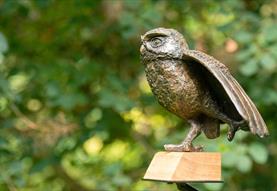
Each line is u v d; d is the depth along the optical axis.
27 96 9.30
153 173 4.46
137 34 8.41
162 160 4.47
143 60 4.56
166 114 9.91
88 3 9.10
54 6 9.43
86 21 9.27
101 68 9.00
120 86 8.63
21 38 9.54
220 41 9.38
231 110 4.39
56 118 9.05
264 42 7.94
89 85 9.30
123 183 8.12
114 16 9.27
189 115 4.54
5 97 7.82
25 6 8.88
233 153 7.52
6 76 8.93
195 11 9.27
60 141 8.84
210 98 4.48
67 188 10.34
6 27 9.41
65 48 9.78
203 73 4.43
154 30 4.49
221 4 8.53
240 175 9.73
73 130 8.89
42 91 9.23
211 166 4.42
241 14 8.41
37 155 9.00
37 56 9.67
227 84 4.13
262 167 9.80
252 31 8.23
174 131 9.65
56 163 8.84
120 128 9.27
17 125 8.76
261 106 9.09
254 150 7.61
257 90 8.57
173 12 9.35
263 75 8.77
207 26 9.34
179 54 4.44
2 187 8.95
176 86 4.45
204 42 9.32
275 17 8.89
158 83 4.50
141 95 9.28
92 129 8.78
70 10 9.48
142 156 9.68
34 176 10.30
